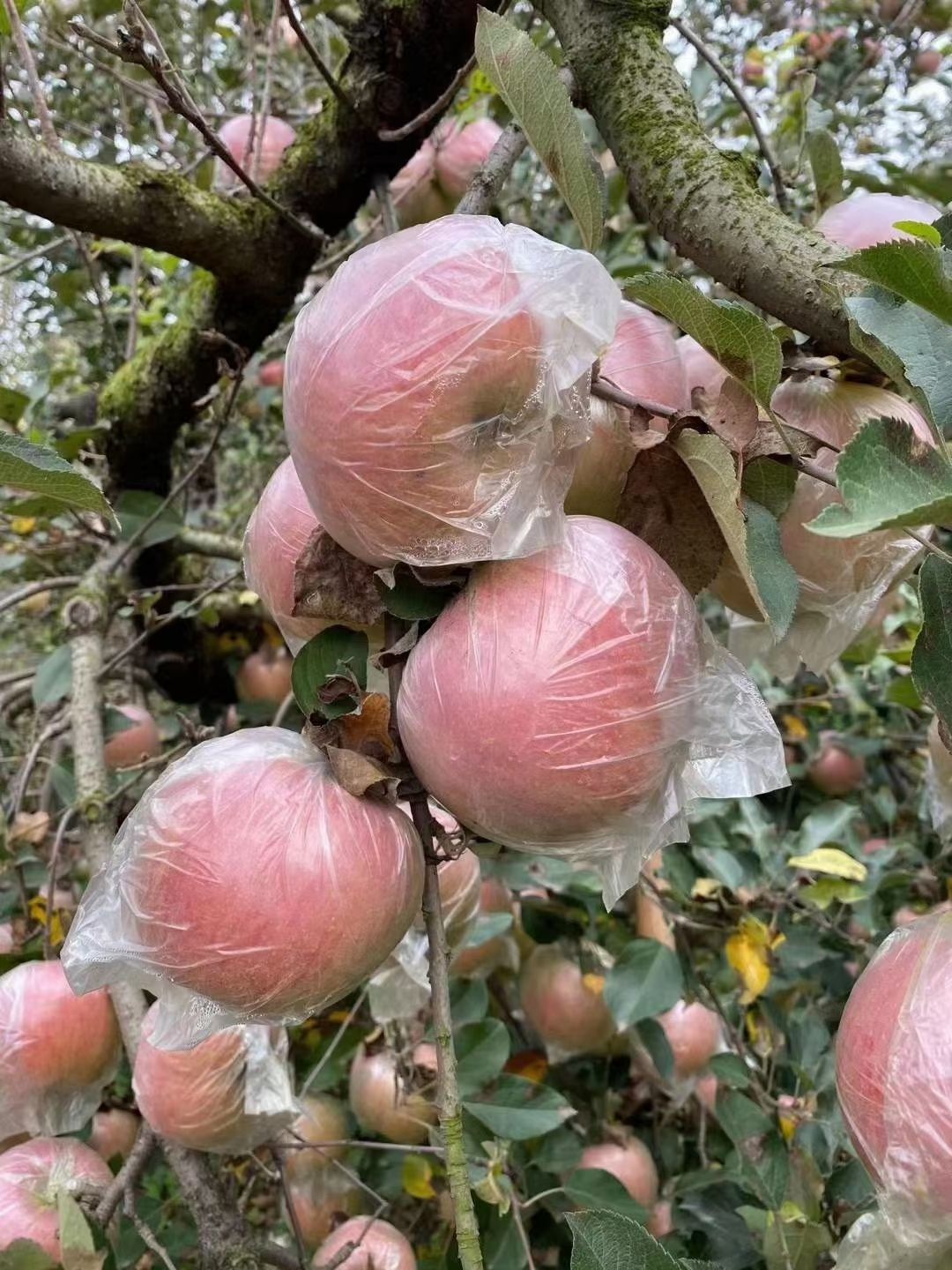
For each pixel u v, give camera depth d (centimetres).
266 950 58
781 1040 152
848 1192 116
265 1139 102
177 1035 68
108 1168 108
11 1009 103
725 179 73
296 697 67
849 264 51
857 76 205
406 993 123
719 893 143
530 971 145
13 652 306
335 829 60
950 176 133
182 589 175
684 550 67
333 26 179
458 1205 55
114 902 64
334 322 57
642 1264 60
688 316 59
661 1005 126
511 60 64
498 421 56
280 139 148
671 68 84
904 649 142
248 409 232
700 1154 151
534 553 58
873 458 44
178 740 197
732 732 61
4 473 64
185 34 204
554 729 55
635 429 65
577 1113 146
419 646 61
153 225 119
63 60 186
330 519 60
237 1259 93
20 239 233
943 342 58
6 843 132
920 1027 58
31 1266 85
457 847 66
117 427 165
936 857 179
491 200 86
